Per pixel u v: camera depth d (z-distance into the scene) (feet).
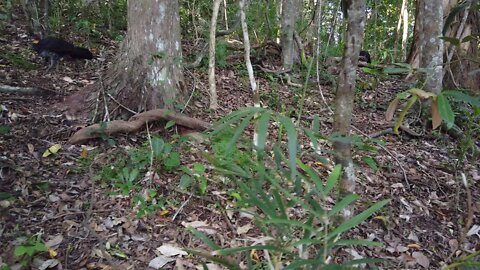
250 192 5.99
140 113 13.80
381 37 38.47
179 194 11.23
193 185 11.34
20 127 12.99
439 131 17.16
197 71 20.27
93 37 22.88
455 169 14.10
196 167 10.90
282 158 6.56
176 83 14.97
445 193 13.58
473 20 20.74
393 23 41.27
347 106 8.16
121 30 25.48
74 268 8.70
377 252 10.58
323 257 5.09
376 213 11.88
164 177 11.69
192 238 9.95
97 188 11.05
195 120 13.93
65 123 13.75
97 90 14.71
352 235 10.91
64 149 12.41
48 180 11.06
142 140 13.35
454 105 17.22
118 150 12.51
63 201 10.43
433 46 16.61
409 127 17.57
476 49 21.06
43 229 9.52
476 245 11.43
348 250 9.96
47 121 13.57
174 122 13.46
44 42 17.17
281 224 5.98
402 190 13.28
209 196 11.28
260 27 28.81
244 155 8.74
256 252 9.60
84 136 12.73
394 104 6.10
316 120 7.44
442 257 10.85
